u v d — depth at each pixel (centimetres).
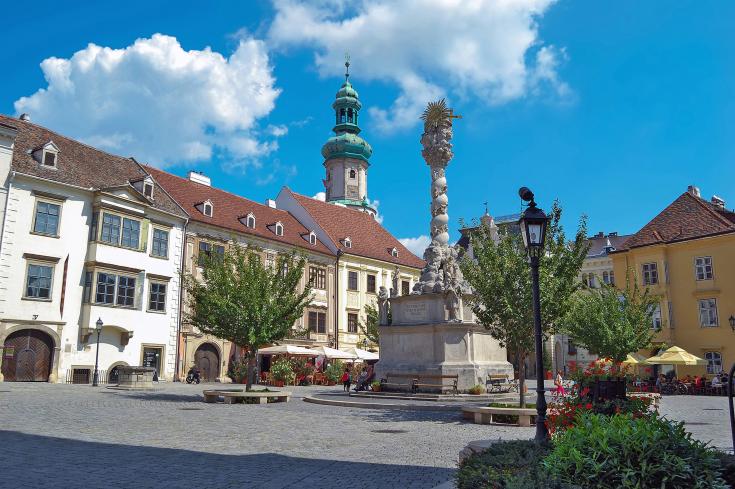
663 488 486
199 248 4191
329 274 5194
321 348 4431
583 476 508
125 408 1895
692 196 4306
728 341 3719
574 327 3083
